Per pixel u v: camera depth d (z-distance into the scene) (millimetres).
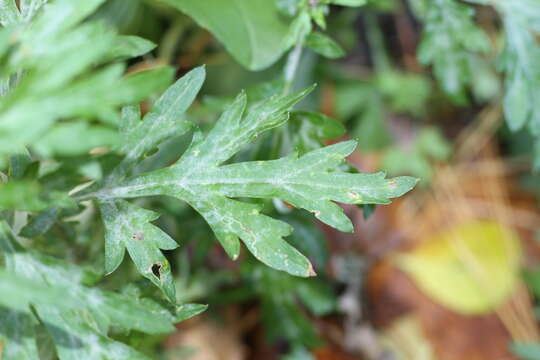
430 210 635
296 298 529
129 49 285
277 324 414
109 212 284
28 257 271
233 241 280
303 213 375
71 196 284
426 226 625
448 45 378
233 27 359
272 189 282
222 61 484
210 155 287
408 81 613
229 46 356
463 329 584
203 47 479
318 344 417
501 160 664
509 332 584
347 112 604
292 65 355
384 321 583
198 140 289
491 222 635
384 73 615
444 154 635
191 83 286
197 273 458
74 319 270
